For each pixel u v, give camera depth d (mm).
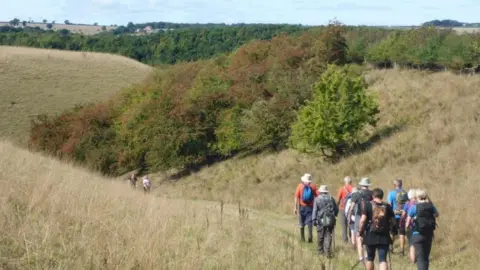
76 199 10109
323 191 12727
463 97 33062
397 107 35500
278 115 39125
